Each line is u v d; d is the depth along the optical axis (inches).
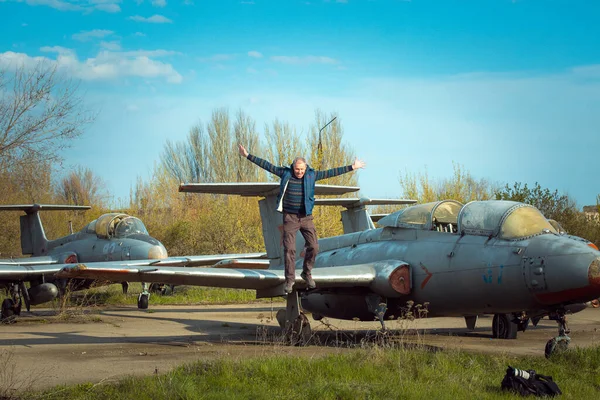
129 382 280.1
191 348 435.2
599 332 555.5
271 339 504.1
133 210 1654.8
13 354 397.1
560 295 382.6
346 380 293.0
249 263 667.4
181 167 2192.4
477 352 410.3
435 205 485.1
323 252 579.5
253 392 267.1
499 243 417.7
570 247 382.0
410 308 469.1
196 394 262.1
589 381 316.8
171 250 1467.8
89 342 477.7
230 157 2148.1
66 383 298.8
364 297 499.8
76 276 436.5
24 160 952.9
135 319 693.9
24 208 972.6
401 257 480.4
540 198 1022.4
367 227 674.8
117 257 856.9
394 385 287.0
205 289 1048.2
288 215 398.6
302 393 269.4
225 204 1542.8
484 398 271.1
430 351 398.3
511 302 412.2
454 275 437.4
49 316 735.7
